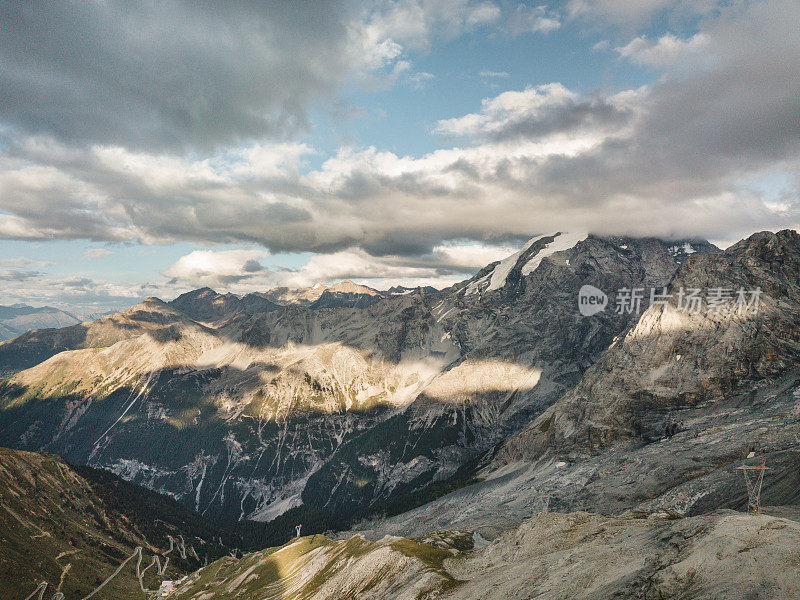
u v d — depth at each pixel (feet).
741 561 146.72
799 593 125.70
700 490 481.46
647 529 246.47
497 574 278.67
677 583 153.07
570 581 207.21
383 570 375.86
